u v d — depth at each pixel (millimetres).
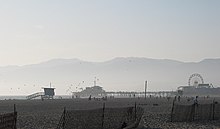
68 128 29938
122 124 31969
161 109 71625
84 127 30547
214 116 45250
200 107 44031
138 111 35625
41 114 59250
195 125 37812
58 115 56281
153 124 38250
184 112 41969
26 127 37781
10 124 20672
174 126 36750
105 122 32344
